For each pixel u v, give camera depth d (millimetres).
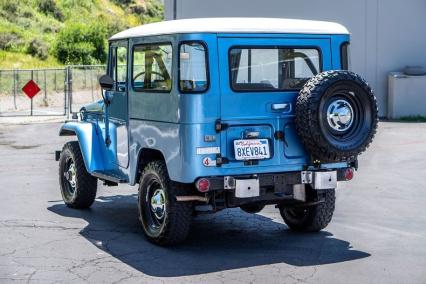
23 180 12195
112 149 8844
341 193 10820
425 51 23078
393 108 22438
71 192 9922
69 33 48000
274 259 7227
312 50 7816
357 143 7355
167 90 7398
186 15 25172
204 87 7160
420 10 22969
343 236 8234
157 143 7605
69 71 26234
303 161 7605
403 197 10508
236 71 7316
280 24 7676
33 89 25625
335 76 7254
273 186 7496
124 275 6664
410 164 13516
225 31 7285
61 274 6699
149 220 7934
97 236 8242
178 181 7238
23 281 6473
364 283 6383
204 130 7152
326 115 7227
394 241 7961
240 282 6430
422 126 20078
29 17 51156
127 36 8266
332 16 23375
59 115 25875
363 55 23219
